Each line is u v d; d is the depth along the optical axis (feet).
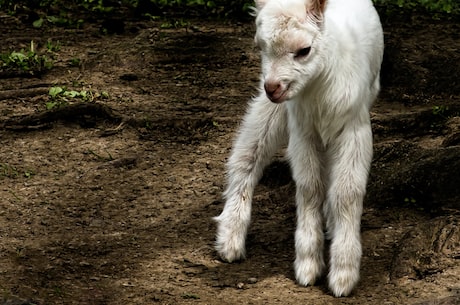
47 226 31.91
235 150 29.96
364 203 32.89
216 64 50.37
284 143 30.14
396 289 26.76
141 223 32.50
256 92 46.14
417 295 26.18
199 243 30.83
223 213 29.89
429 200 32.24
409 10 64.90
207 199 34.50
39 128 40.78
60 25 58.08
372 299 26.37
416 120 40.68
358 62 26.45
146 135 40.52
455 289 26.11
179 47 50.88
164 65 49.65
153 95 45.50
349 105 26.22
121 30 56.80
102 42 54.49
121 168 37.27
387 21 60.18
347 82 26.13
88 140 39.96
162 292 27.14
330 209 28.17
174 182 36.11
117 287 27.50
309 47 24.86
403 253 28.07
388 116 40.96
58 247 30.19
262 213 33.22
